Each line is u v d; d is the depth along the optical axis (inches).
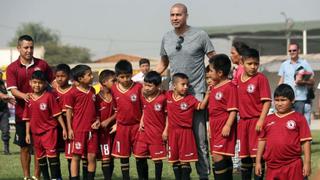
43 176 392.8
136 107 374.9
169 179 417.1
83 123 376.2
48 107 383.2
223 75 340.5
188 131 359.6
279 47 1916.8
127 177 380.2
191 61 363.9
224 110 339.3
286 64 535.2
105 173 385.1
